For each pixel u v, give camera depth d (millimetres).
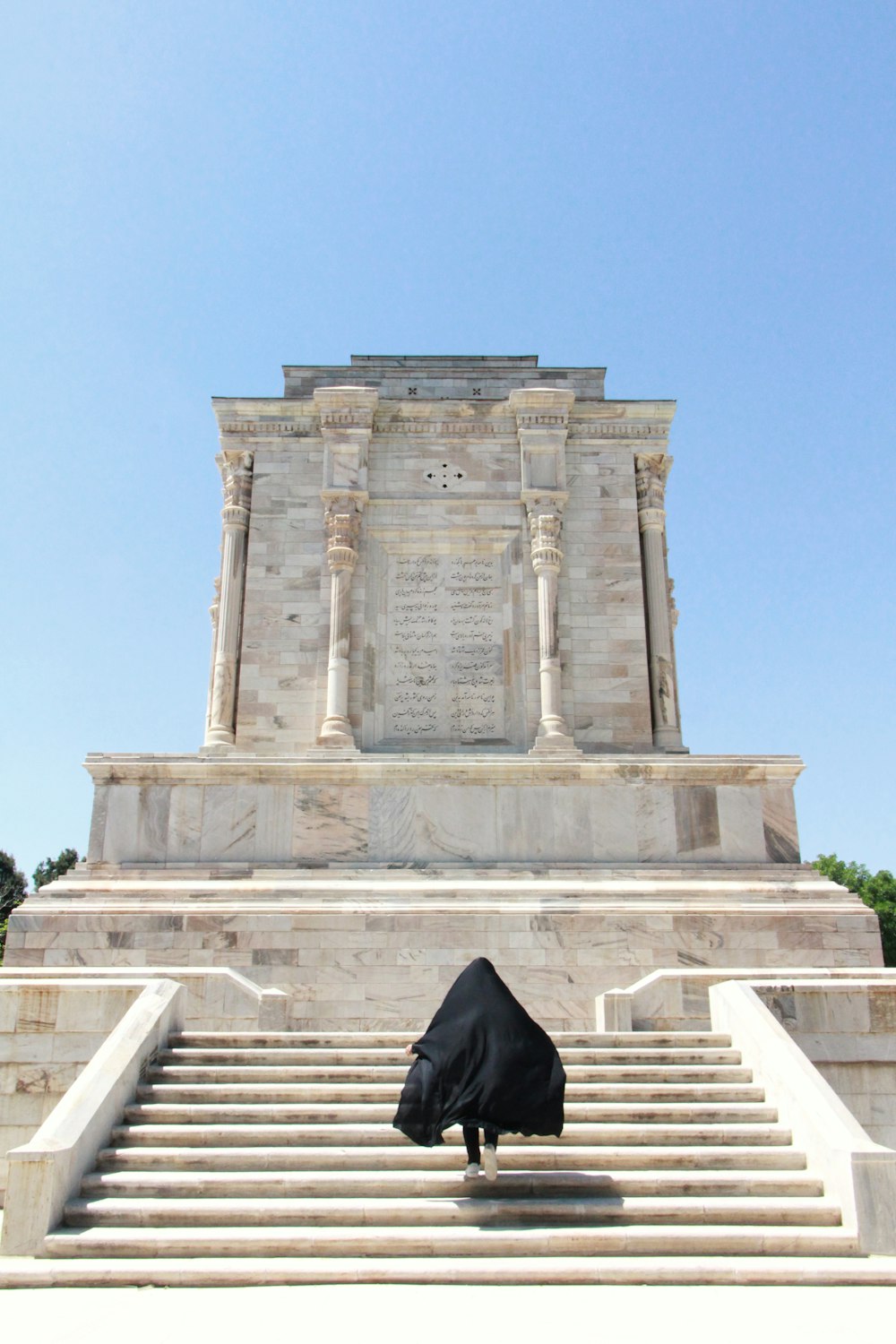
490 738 27609
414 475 29406
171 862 22172
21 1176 10273
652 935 20156
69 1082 14156
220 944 19812
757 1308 8594
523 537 28922
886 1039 14805
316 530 28891
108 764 22641
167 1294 9023
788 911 20500
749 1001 14625
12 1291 9133
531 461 29172
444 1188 10938
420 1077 10883
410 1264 9539
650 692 28297
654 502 29594
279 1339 7711
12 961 19734
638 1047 14750
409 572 28906
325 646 27719
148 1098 12852
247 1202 10648
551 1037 14977
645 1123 12570
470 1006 11266
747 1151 11695
